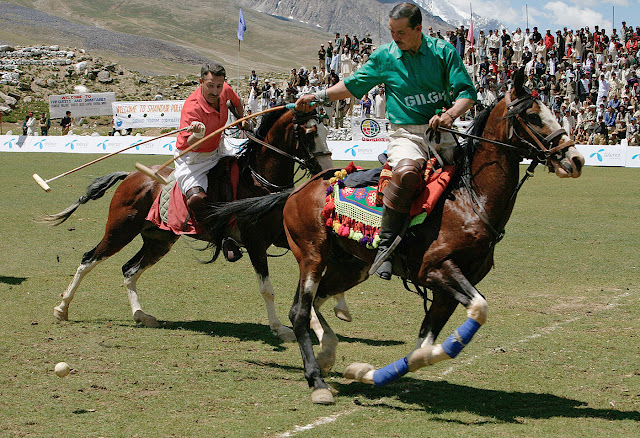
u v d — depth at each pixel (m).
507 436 4.76
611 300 8.81
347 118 31.22
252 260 7.38
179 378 5.93
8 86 47.94
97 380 5.82
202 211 7.19
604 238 13.12
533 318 8.00
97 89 49.78
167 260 11.35
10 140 31.38
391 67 5.67
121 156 28.50
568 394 5.65
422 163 5.55
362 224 5.64
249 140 7.53
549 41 32.44
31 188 19.25
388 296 9.16
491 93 25.98
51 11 148.62
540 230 13.98
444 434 4.79
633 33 34.06
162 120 33.78
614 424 5.00
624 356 6.62
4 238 12.78
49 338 7.06
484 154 5.41
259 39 156.00
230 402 5.38
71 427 4.81
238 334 7.47
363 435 4.77
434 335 5.47
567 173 5.18
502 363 6.45
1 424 4.84
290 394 5.63
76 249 11.93
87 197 8.17
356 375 5.67
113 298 8.86
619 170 25.17
